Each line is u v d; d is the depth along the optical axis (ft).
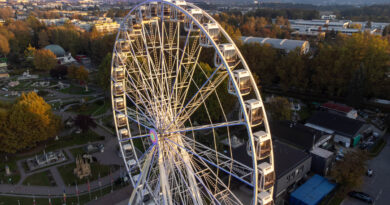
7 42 547.49
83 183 201.77
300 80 342.23
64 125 278.46
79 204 181.37
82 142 254.47
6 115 225.97
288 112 271.28
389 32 617.62
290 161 195.00
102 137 260.62
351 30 629.51
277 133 244.42
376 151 237.66
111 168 218.18
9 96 371.97
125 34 172.86
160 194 141.28
